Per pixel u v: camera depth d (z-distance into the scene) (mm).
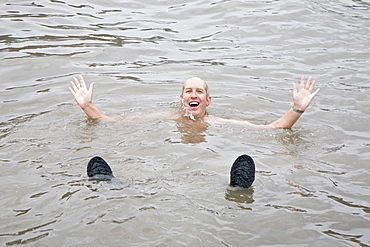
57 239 4281
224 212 4684
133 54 9773
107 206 4688
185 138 6406
